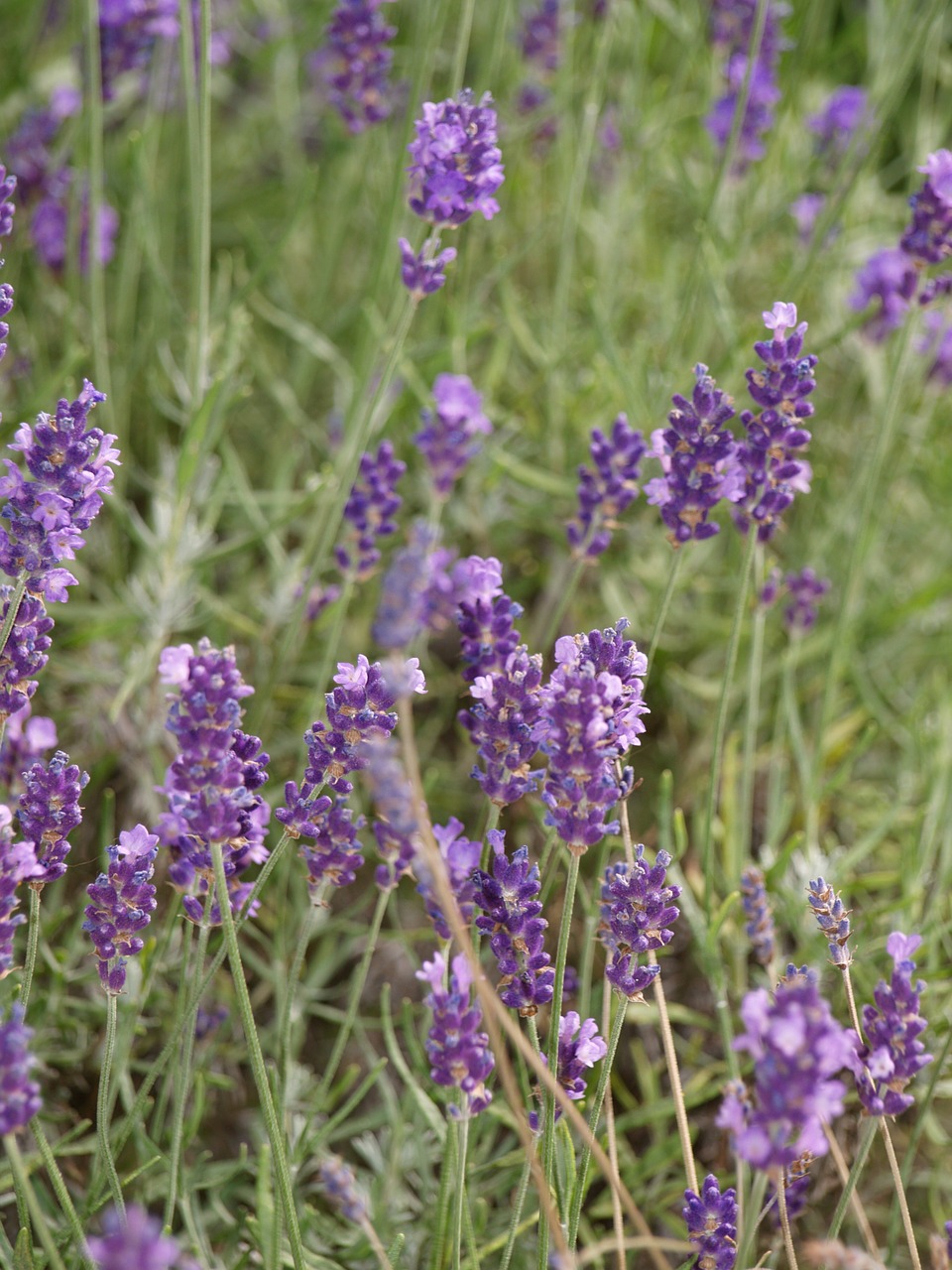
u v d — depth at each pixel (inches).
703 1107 37.4
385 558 40.6
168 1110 36.3
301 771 37.9
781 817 38.3
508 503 41.7
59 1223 34.7
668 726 40.8
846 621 38.8
